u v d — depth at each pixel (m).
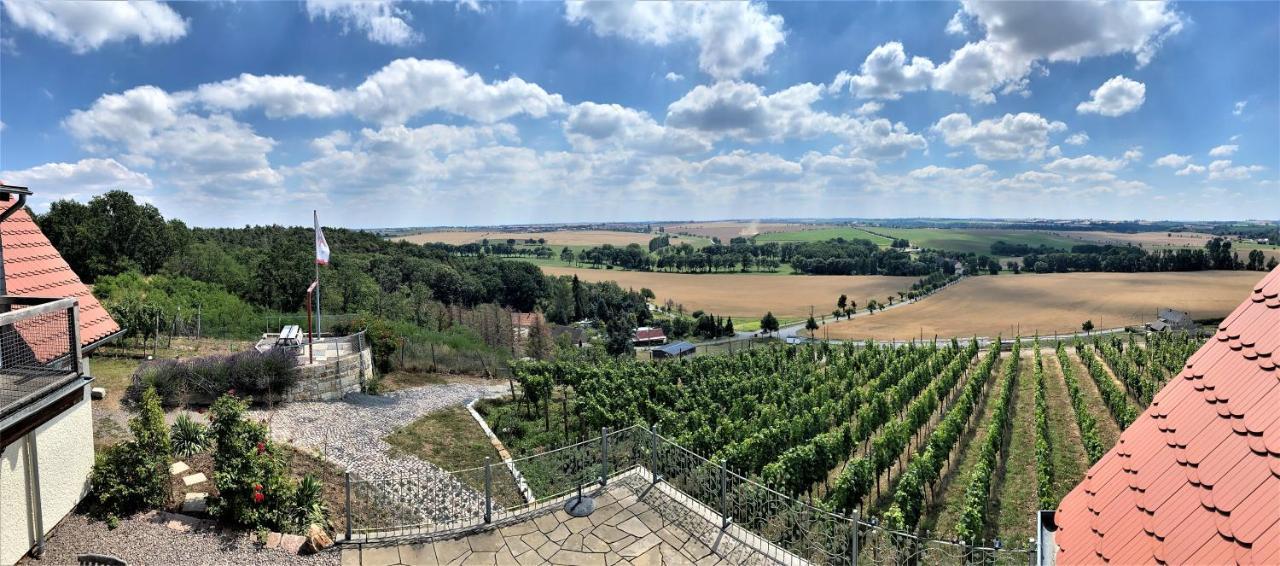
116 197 52.25
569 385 32.66
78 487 10.91
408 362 34.34
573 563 9.20
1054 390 41.97
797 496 19.97
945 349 53.31
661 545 9.62
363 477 16.11
